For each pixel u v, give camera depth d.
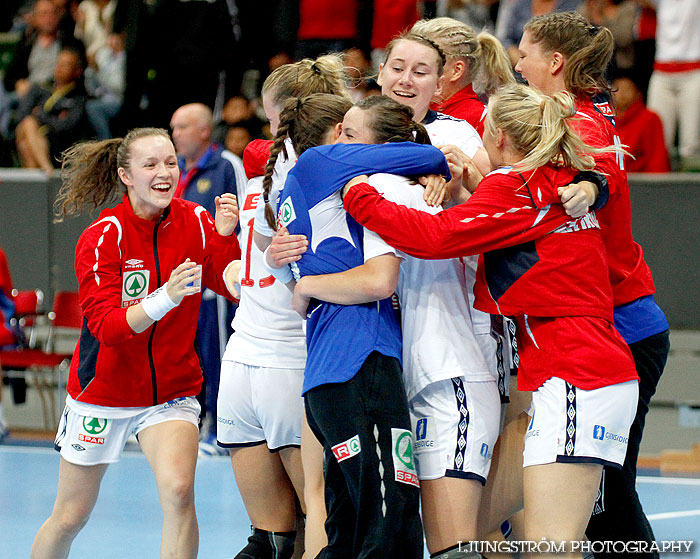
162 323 7.79
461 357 6.94
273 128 8.09
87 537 10.95
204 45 19.12
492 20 19.95
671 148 18.61
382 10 18.98
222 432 8.22
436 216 6.56
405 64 7.49
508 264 6.75
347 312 6.73
